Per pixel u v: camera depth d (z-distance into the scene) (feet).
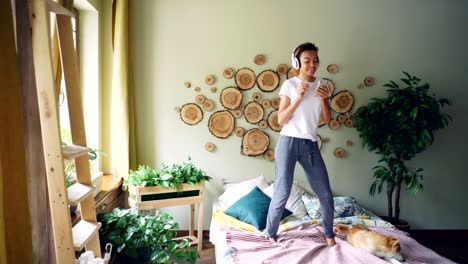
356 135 10.28
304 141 6.57
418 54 10.26
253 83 9.94
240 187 9.27
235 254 6.19
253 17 9.86
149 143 9.87
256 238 6.91
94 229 4.91
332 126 10.20
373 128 9.02
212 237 7.96
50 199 4.03
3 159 3.28
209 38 9.81
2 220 3.07
